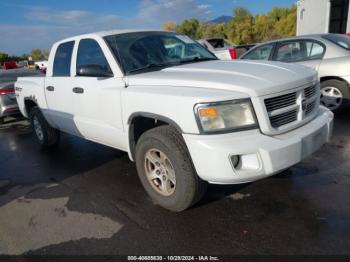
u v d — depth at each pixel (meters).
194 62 4.05
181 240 2.80
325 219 2.89
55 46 4.96
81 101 4.19
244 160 2.70
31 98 5.62
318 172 3.80
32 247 2.90
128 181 4.09
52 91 4.87
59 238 2.99
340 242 2.59
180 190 2.99
